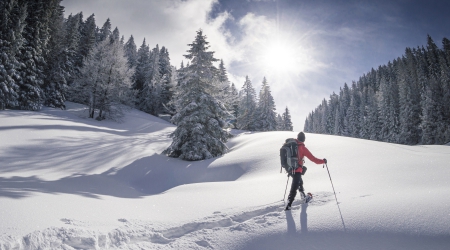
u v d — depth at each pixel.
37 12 31.17
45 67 32.81
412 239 2.63
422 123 45.94
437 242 2.49
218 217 4.18
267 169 10.38
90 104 32.81
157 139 25.17
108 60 32.53
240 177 10.84
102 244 3.21
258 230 3.42
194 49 18.66
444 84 46.28
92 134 21.08
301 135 4.71
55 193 5.46
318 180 6.23
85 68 32.62
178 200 6.05
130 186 10.94
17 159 11.69
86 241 3.09
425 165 5.70
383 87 61.47
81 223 3.62
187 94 18.02
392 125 54.34
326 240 2.95
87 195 6.04
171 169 13.88
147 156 15.62
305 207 3.95
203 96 17.50
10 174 9.24
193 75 17.80
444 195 3.31
